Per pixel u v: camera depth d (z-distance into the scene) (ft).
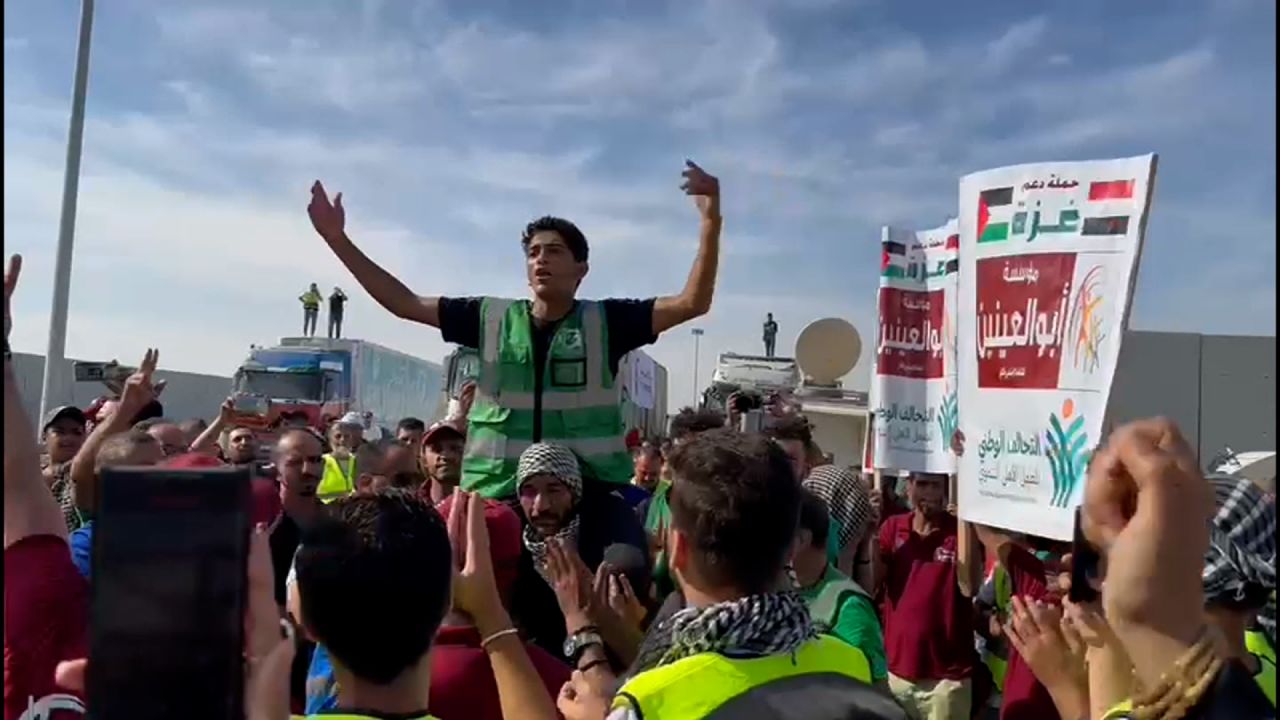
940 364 20.93
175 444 21.42
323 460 18.15
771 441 7.73
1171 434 5.43
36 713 7.14
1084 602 7.04
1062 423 13.57
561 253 12.63
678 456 7.66
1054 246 13.83
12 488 7.63
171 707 4.62
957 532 18.54
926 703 18.48
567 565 10.14
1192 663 5.12
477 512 8.99
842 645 7.53
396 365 99.25
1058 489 13.50
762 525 7.16
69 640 7.39
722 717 6.70
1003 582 17.56
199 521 4.71
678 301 12.87
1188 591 5.17
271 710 4.92
